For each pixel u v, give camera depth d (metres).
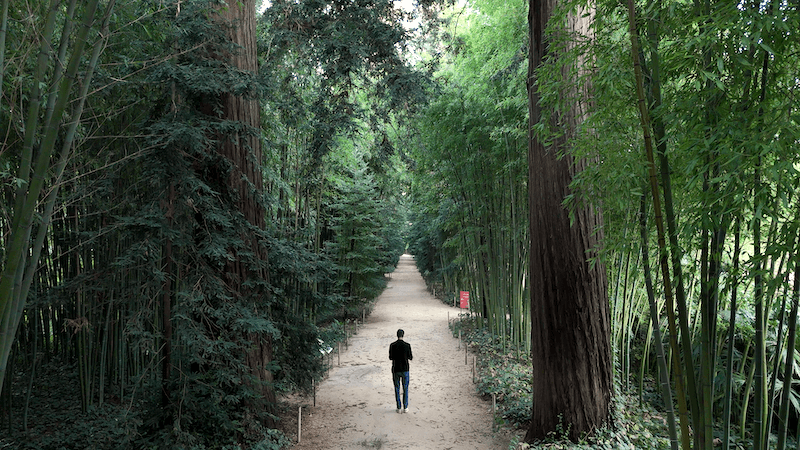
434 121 9.07
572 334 4.90
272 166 8.59
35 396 6.71
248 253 5.12
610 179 2.62
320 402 7.29
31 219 2.07
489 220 10.79
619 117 2.69
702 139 2.05
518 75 7.20
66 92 2.13
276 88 6.25
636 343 7.33
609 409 4.98
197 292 4.63
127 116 5.48
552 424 5.00
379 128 7.71
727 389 2.78
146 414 4.81
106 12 2.44
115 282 4.85
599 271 4.99
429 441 5.74
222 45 4.72
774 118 1.96
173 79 4.29
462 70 8.69
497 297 10.73
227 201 5.28
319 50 6.30
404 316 16.28
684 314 2.38
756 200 1.93
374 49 6.51
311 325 6.21
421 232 20.20
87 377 6.13
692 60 2.24
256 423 5.44
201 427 5.01
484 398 7.38
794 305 2.39
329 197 13.64
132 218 4.30
